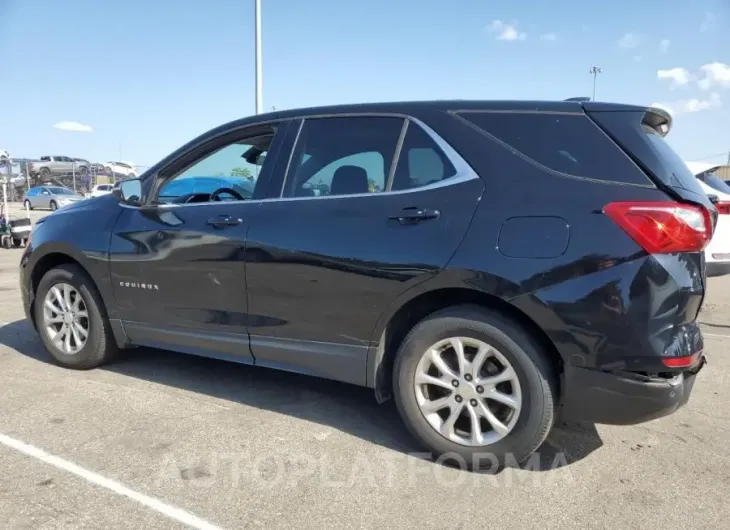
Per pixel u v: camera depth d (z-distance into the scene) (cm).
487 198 291
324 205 334
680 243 260
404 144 324
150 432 339
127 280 405
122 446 321
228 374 446
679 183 275
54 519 252
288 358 347
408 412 311
